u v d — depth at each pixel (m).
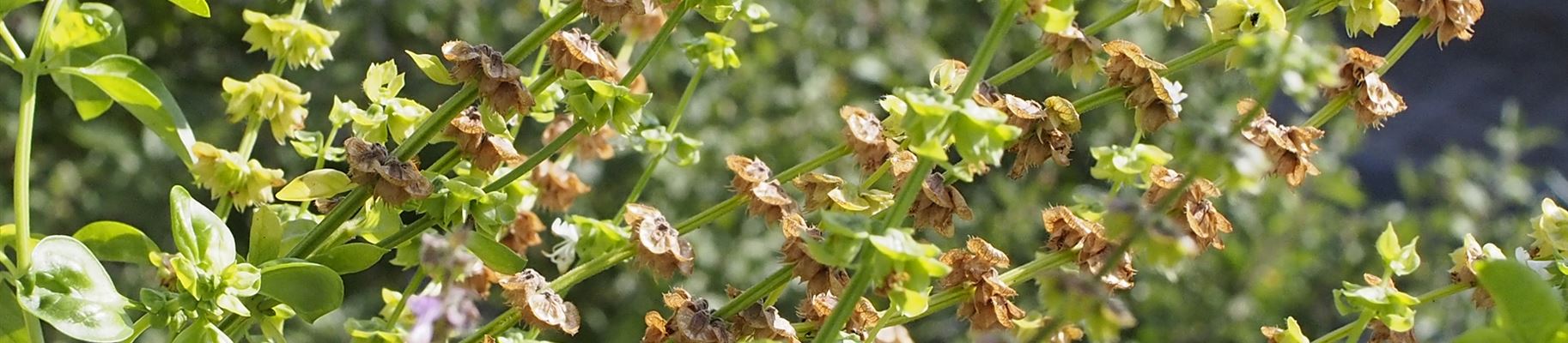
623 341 1.11
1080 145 1.19
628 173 1.13
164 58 1.17
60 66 0.40
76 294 0.37
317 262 0.40
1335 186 1.19
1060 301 0.31
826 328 0.33
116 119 1.17
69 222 1.14
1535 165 1.72
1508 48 1.95
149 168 1.16
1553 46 1.95
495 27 1.17
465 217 0.39
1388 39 1.56
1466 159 1.22
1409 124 1.78
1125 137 1.21
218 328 0.40
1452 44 1.93
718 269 1.11
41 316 0.37
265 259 0.39
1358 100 0.39
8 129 1.13
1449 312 1.04
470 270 0.34
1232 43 0.38
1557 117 1.84
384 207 0.40
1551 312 0.33
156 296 0.38
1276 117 1.28
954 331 1.04
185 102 1.14
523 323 0.43
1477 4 0.39
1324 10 0.40
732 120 1.18
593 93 0.39
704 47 0.45
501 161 0.40
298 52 0.43
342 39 1.14
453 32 1.17
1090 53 0.38
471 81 0.38
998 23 0.32
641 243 0.39
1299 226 1.16
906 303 0.32
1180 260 0.32
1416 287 1.12
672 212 1.12
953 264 0.38
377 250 0.40
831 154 0.40
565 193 0.48
